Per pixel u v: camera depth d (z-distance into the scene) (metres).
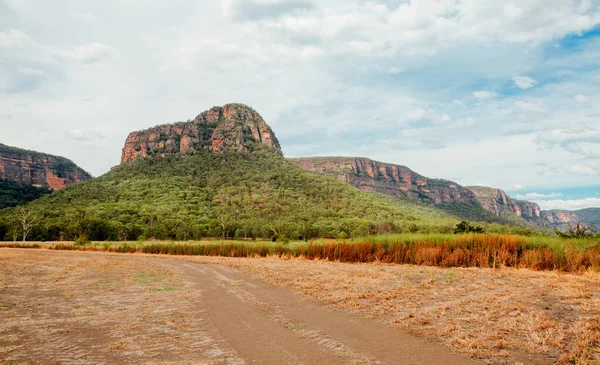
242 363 4.82
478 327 6.38
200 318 7.41
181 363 4.82
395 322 6.89
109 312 7.98
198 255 33.25
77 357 5.06
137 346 5.57
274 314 7.73
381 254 20.94
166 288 11.49
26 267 17.66
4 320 7.14
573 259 14.14
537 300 8.36
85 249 43.81
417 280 12.19
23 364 4.75
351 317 7.37
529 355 4.99
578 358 4.75
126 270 17.27
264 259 25.55
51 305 8.67
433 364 4.70
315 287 11.05
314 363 4.79
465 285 10.89
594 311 7.19
